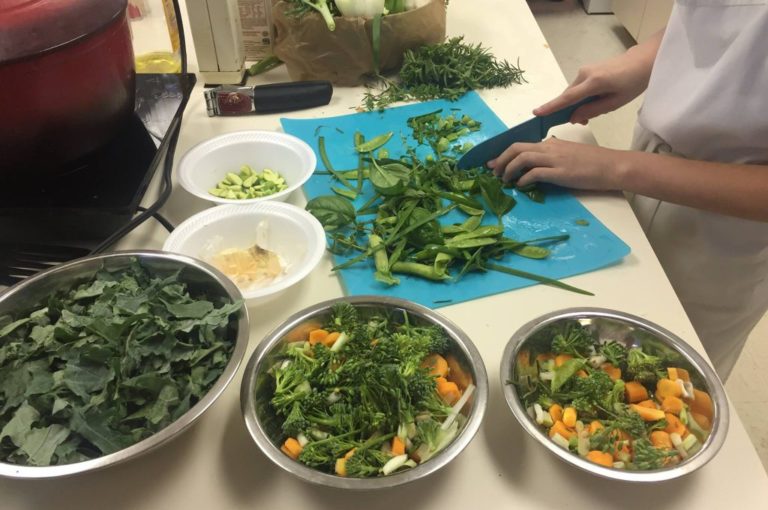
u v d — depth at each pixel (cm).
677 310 74
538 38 130
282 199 86
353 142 100
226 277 66
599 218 87
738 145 86
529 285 77
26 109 68
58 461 52
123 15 77
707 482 57
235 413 62
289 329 64
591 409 60
